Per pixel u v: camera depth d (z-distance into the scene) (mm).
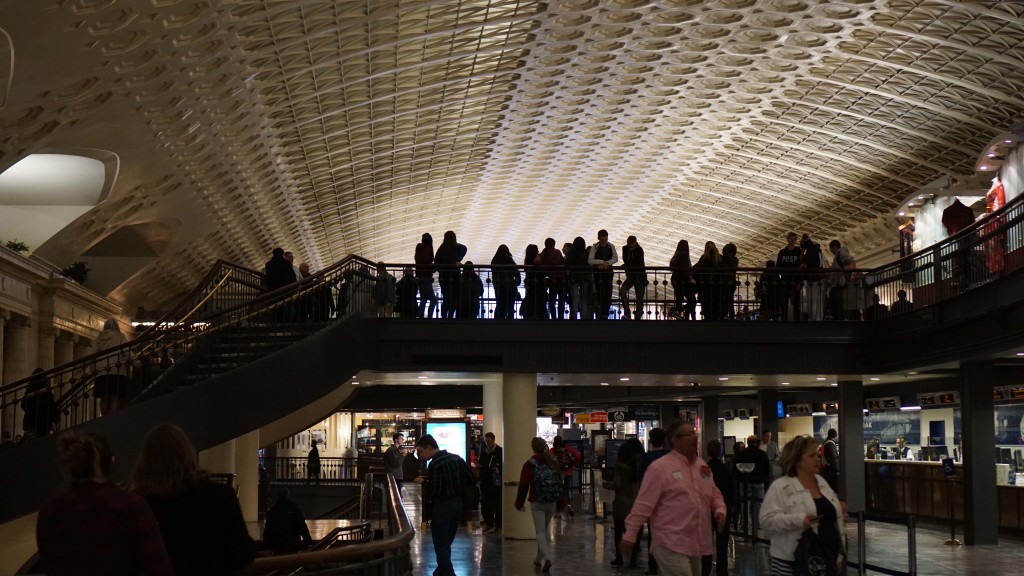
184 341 15898
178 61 23562
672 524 7434
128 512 4160
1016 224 14711
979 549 16719
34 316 29125
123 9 19344
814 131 44281
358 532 14852
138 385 15117
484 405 23516
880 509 24781
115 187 28078
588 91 40250
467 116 41250
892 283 19297
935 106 38594
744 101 42062
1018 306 14930
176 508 4555
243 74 27578
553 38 34625
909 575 11164
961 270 16672
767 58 37125
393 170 45781
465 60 35031
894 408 26500
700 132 46156
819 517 6887
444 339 18344
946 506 21656
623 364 18828
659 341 18891
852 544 17172
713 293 19547
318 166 40781
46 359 29547
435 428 35781
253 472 23438
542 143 46531
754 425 35781
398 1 27969
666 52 36719
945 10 31844
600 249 19188
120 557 4129
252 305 17422
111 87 22453
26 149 22938
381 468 33562
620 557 13961
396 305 18703
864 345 19812
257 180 37031
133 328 40562
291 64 29156
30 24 17625
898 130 42062
